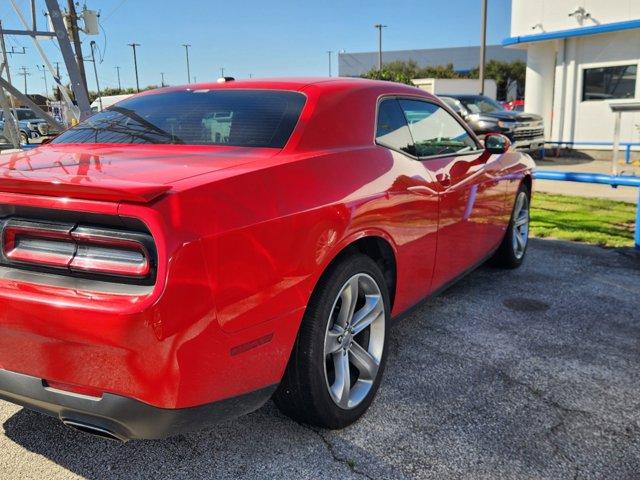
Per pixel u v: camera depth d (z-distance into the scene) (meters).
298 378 2.34
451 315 3.99
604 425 2.63
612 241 6.02
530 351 3.41
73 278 1.90
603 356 3.34
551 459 2.38
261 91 2.95
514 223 4.89
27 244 2.00
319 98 2.79
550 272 5.00
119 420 1.90
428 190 3.14
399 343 3.52
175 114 2.88
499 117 13.69
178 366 1.82
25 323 1.89
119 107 3.20
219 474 2.29
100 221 1.86
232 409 2.10
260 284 2.03
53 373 1.93
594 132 15.06
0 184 1.95
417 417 2.69
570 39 15.07
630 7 13.74
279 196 2.15
